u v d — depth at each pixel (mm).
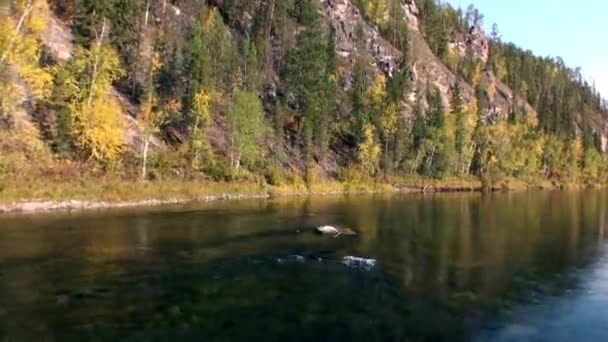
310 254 31641
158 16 104188
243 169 82562
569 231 44969
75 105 61750
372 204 68500
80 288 23188
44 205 50812
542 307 21922
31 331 17891
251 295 22750
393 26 186625
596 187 166625
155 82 82938
